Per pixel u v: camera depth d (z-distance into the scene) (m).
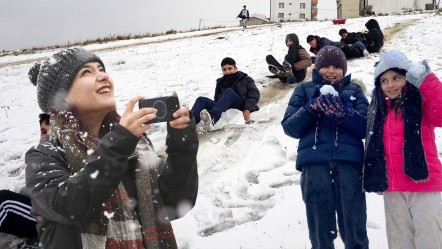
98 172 1.44
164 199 1.79
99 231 1.60
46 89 1.69
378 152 2.90
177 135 1.64
